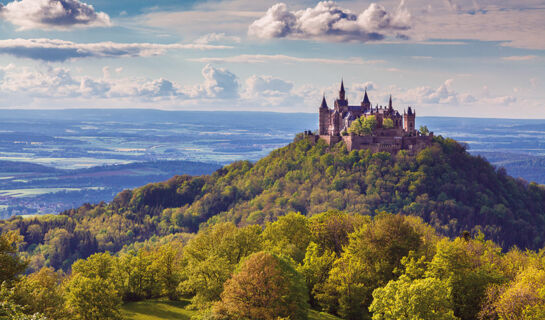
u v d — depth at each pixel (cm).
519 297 6938
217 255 9188
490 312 7175
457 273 7981
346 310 8481
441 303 6812
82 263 9594
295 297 7806
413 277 8244
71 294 7744
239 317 7306
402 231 9425
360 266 8750
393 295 7081
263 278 7462
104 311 7769
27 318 4628
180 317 8838
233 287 7519
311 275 9231
